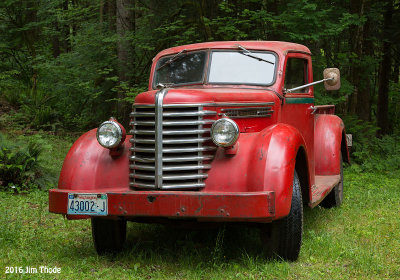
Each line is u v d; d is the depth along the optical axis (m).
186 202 3.52
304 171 4.25
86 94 12.82
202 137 3.83
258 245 4.57
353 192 7.52
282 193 3.60
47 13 16.38
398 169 10.18
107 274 3.78
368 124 12.30
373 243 4.56
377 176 9.41
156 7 11.70
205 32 10.99
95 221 4.25
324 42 12.62
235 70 4.80
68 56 13.51
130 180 4.01
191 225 4.05
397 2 9.62
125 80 11.86
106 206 3.72
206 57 4.91
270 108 4.52
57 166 8.49
